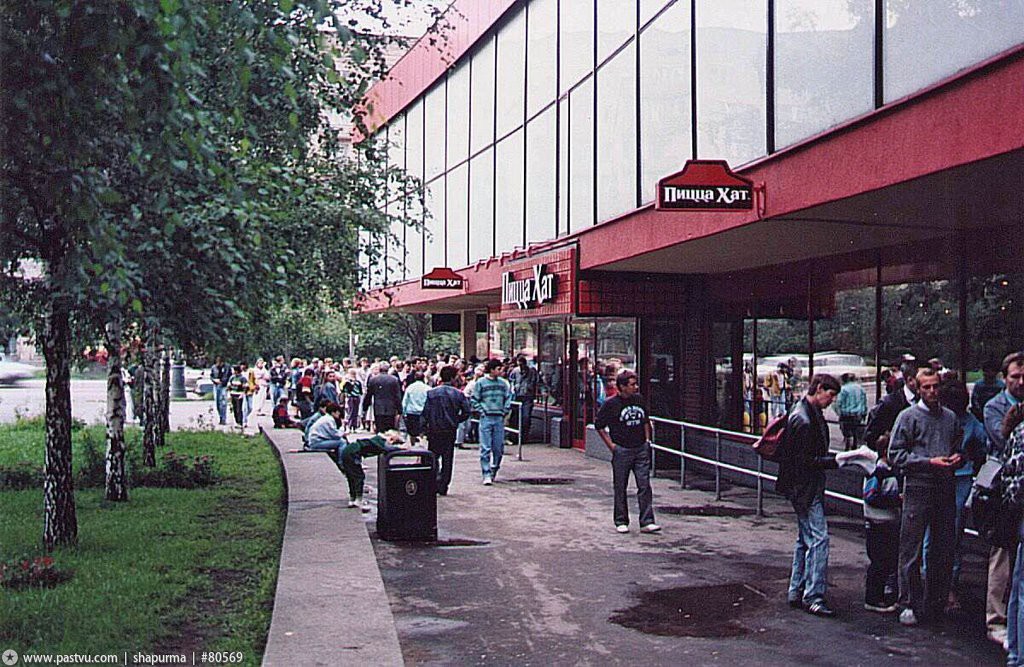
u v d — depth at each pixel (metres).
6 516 13.52
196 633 8.18
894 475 8.86
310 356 50.84
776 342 18.17
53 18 7.02
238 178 10.43
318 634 7.30
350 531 11.67
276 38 7.49
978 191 10.61
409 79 36.06
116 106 7.64
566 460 22.25
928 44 10.20
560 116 22.92
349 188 17.42
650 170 17.70
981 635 8.21
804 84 12.61
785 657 7.64
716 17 15.09
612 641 8.09
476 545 12.12
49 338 11.16
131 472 17.48
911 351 14.31
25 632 7.83
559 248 21.52
